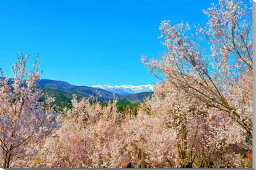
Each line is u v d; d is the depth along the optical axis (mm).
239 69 8516
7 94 7969
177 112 12406
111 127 14633
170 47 8195
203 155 13438
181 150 13031
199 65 7992
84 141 12578
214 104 8469
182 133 13109
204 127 12859
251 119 7320
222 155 12969
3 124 7582
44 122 8156
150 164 12758
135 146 13859
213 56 8477
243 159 12305
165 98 13117
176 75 8219
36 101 8477
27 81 8289
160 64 8430
